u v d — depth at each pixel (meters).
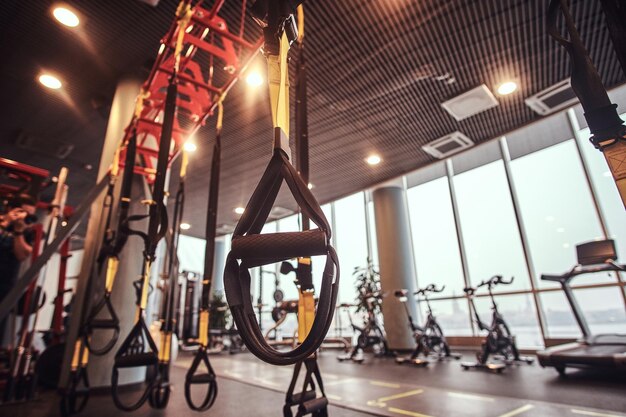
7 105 4.42
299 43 1.44
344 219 8.89
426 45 3.67
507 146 6.32
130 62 3.79
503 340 4.75
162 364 1.88
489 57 3.88
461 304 6.57
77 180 6.52
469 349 6.31
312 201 0.54
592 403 2.55
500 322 4.86
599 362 3.41
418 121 5.10
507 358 4.88
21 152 5.46
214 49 2.29
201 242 11.40
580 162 5.31
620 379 3.40
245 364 5.69
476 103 4.61
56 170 6.09
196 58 3.57
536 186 5.84
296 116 1.32
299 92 1.37
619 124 0.59
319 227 0.52
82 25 3.31
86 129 4.95
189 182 6.77
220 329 8.93
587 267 4.21
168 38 2.16
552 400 2.68
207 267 1.69
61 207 3.51
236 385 3.62
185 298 8.66
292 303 5.88
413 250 7.49
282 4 0.67
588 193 5.19
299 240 0.52
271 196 0.57
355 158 6.21
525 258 5.75
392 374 4.25
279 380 3.91
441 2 3.20
